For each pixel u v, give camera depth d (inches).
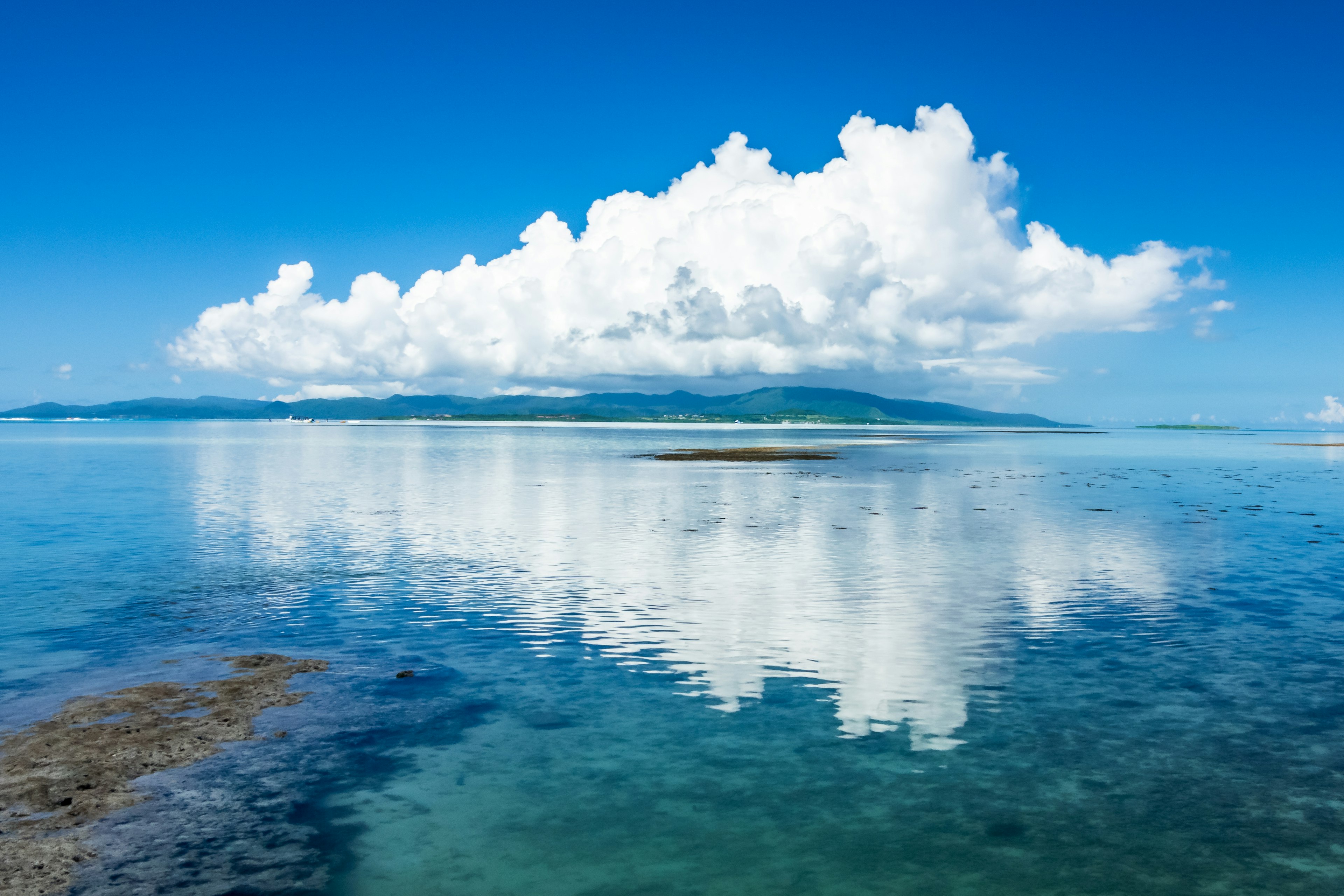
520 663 580.1
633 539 1168.2
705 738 446.6
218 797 370.9
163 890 298.0
